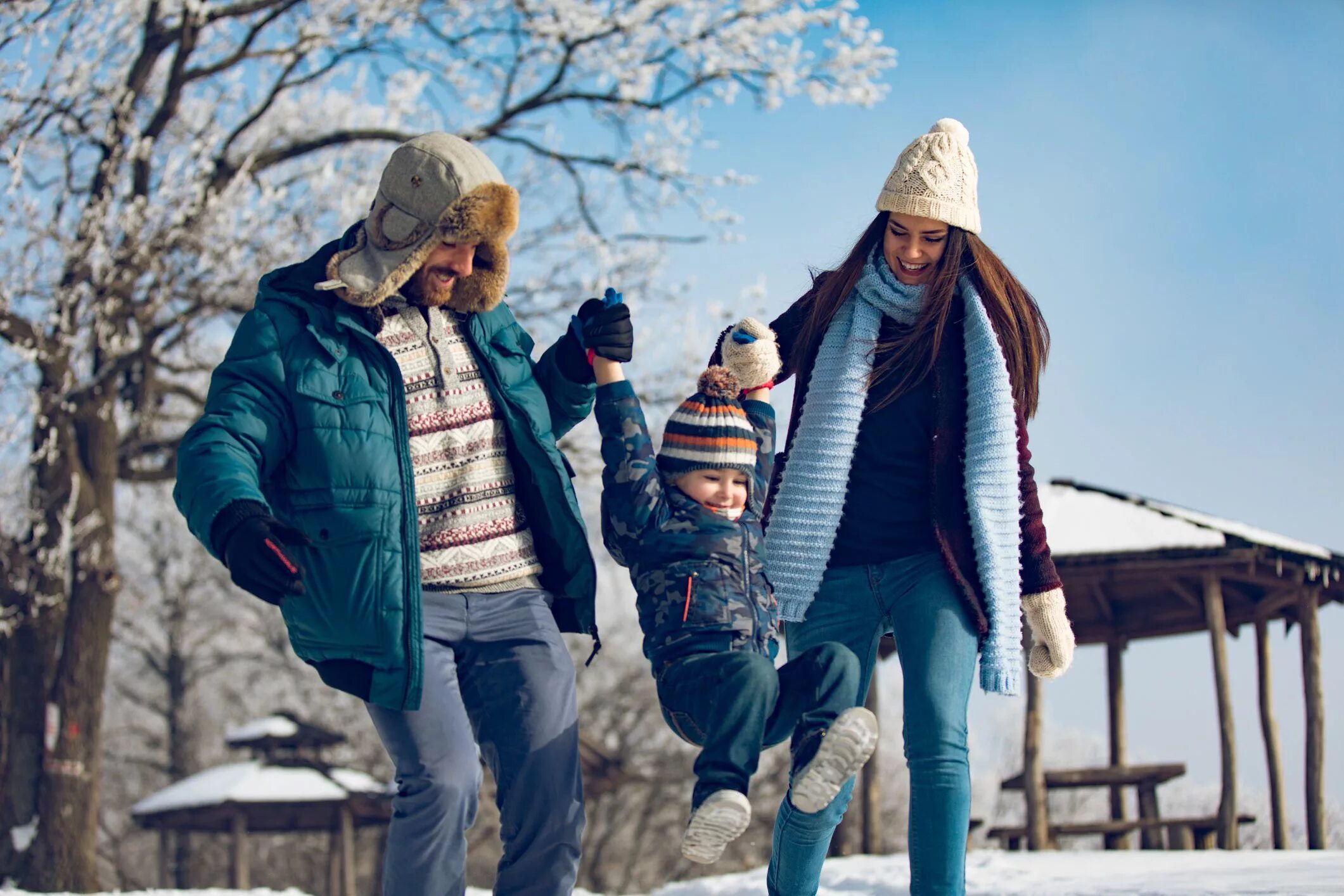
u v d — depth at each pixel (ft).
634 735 117.39
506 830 10.26
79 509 53.11
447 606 10.06
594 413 11.30
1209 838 49.65
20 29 50.60
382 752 115.96
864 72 57.93
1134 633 52.70
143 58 54.75
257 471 9.54
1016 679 11.61
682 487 11.16
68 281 51.98
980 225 12.29
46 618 53.72
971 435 11.89
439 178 10.04
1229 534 43.98
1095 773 50.16
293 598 9.77
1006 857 29.04
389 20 58.18
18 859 51.26
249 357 9.94
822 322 12.69
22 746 52.47
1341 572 44.55
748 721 9.92
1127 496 47.16
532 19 57.41
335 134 58.39
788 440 12.74
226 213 52.49
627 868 116.06
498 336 10.78
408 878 9.67
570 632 10.96
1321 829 43.98
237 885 72.38
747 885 27.55
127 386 57.98
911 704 11.44
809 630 12.23
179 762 117.80
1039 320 12.57
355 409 9.87
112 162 53.11
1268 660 47.96
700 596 10.68
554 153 60.29
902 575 11.86
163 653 121.39
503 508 10.37
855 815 92.43
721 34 57.82
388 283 10.02
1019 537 11.95
